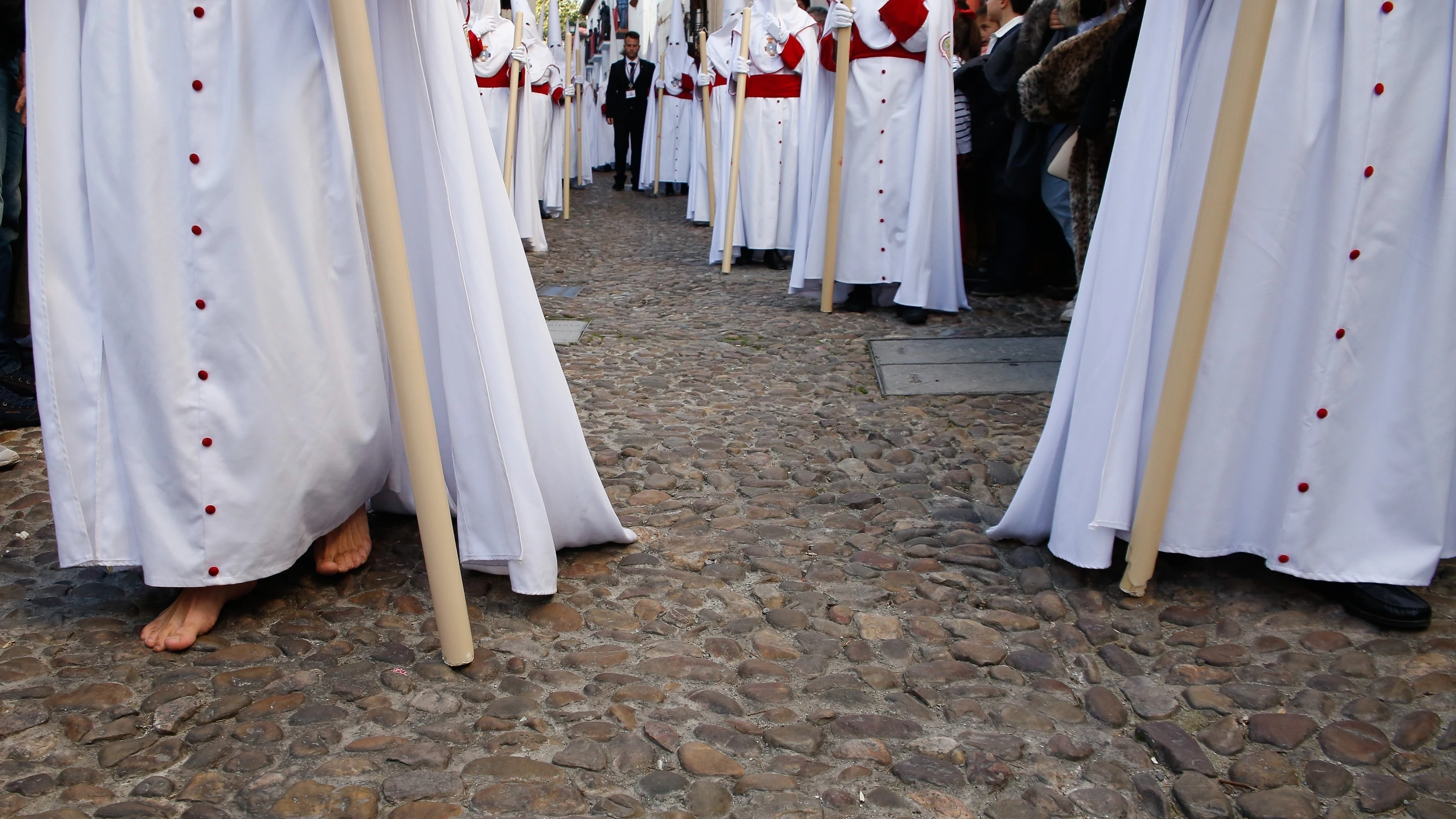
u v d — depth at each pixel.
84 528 2.07
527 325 2.34
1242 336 2.27
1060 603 2.33
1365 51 2.10
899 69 5.36
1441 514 2.20
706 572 2.51
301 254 2.05
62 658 2.05
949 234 5.49
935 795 1.67
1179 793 1.68
